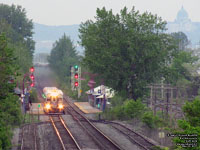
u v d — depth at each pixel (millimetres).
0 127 100938
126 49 174000
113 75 176250
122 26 178125
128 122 156500
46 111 193125
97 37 177000
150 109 174375
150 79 181125
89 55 180125
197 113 82938
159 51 174125
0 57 97500
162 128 128750
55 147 105062
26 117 170500
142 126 140125
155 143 110750
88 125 148125
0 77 95312
